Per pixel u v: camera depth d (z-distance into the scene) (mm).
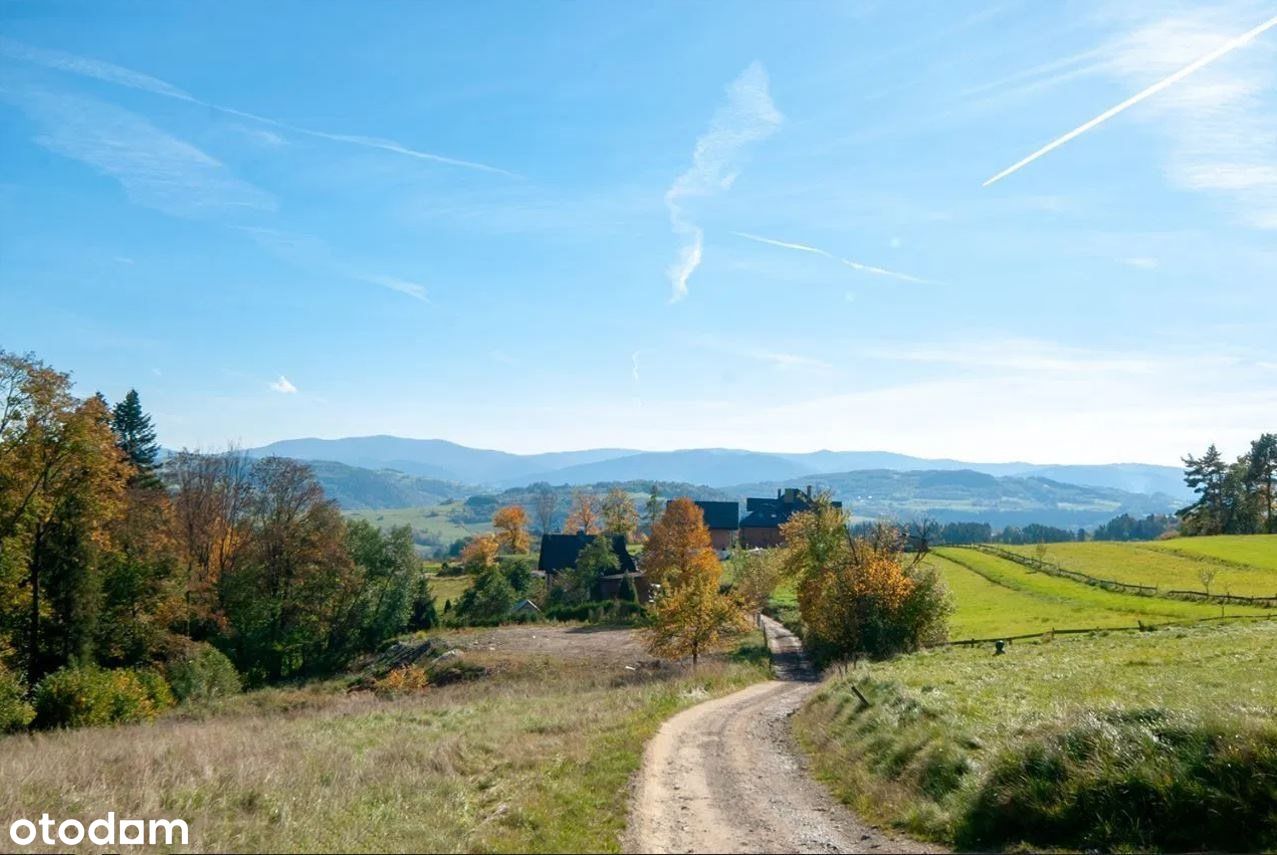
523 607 93688
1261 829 11656
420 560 84250
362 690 55969
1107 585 76062
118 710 37062
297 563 69812
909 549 61688
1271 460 126000
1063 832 12719
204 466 73812
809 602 63125
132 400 81188
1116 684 24344
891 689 24422
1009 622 62188
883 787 16312
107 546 49719
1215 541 101812
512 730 25375
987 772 14320
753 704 33500
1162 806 12367
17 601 44438
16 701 34031
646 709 29203
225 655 60688
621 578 103062
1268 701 18531
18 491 43812
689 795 16672
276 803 16172
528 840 13211
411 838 13477
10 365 43031
